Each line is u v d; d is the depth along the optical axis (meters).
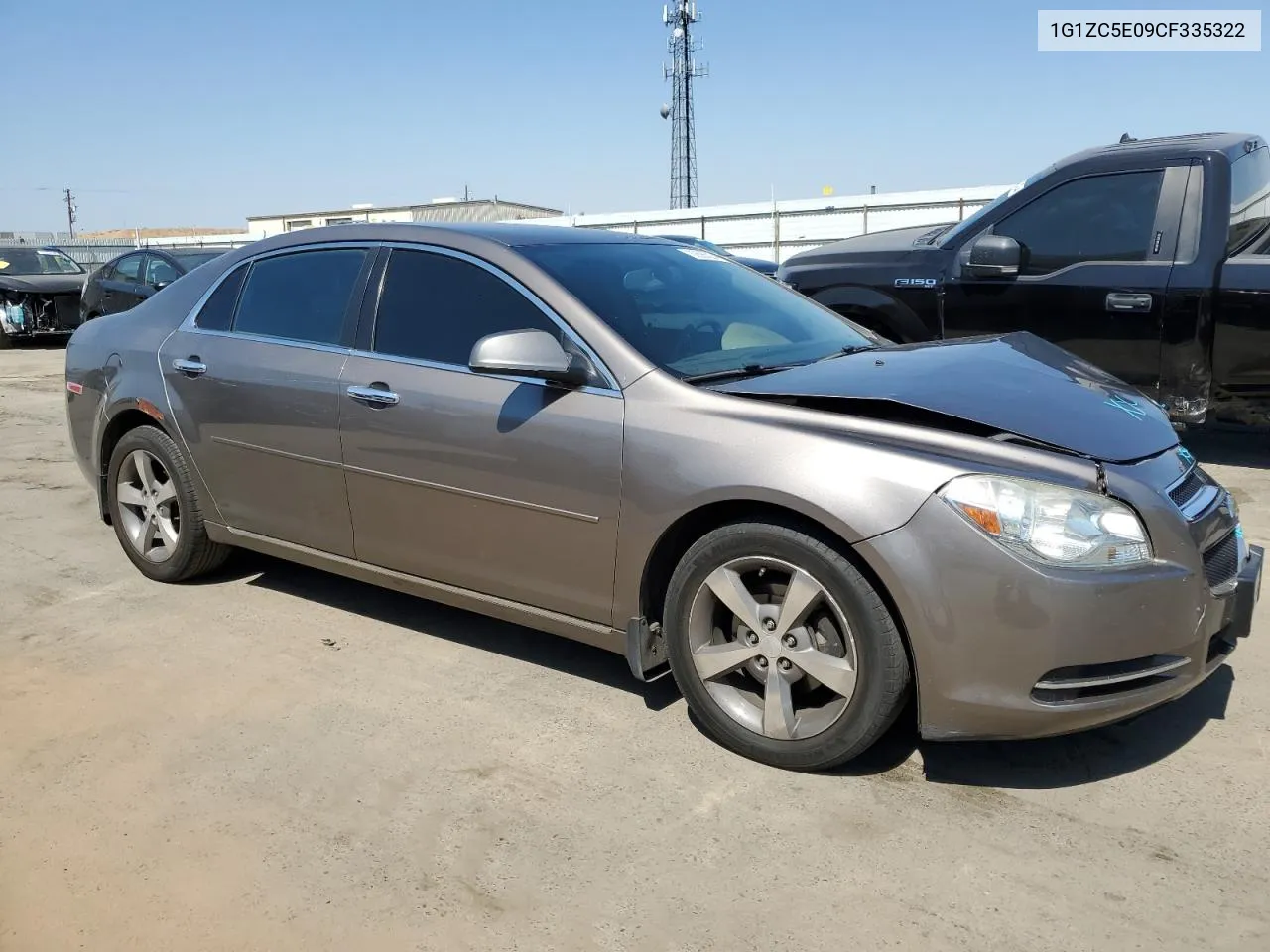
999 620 2.57
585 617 3.25
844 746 2.81
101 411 4.60
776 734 2.91
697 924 2.30
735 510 2.96
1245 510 5.44
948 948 2.22
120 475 4.61
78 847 2.62
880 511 2.64
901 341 6.92
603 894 2.41
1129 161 6.05
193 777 2.95
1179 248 5.88
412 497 3.54
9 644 3.93
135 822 2.72
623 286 3.52
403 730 3.22
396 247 3.76
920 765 2.98
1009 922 2.30
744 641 2.98
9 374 12.54
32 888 2.46
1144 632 2.60
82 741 3.17
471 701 3.42
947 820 2.70
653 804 2.79
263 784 2.91
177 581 4.57
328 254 3.95
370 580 3.84
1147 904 2.35
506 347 3.05
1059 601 2.54
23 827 2.71
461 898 2.41
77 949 2.25
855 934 2.26
